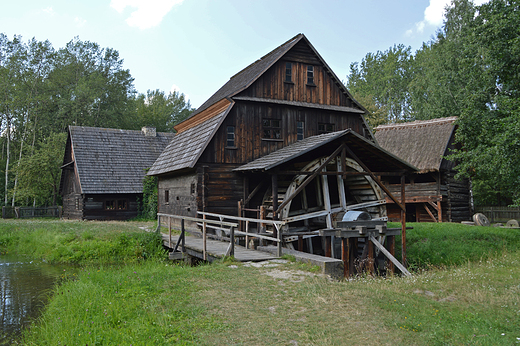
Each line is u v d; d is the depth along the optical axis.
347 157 14.73
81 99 43.06
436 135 24.83
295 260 10.37
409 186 24.38
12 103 38.88
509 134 16.70
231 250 10.64
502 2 19.56
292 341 5.25
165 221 21.31
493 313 6.68
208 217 16.11
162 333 5.59
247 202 16.31
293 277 8.59
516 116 17.08
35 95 42.09
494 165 18.16
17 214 31.78
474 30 20.34
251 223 16.67
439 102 32.44
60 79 44.16
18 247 17.58
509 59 19.41
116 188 27.83
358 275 11.02
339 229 11.60
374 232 12.04
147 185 28.11
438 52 34.38
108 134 31.89
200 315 6.25
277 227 10.98
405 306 6.68
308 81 18.80
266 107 17.70
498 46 19.31
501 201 34.38
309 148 13.02
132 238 16.20
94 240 16.14
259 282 8.14
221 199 16.41
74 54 48.25
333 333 5.46
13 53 42.28
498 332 5.76
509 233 18.84
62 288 9.46
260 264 10.02
